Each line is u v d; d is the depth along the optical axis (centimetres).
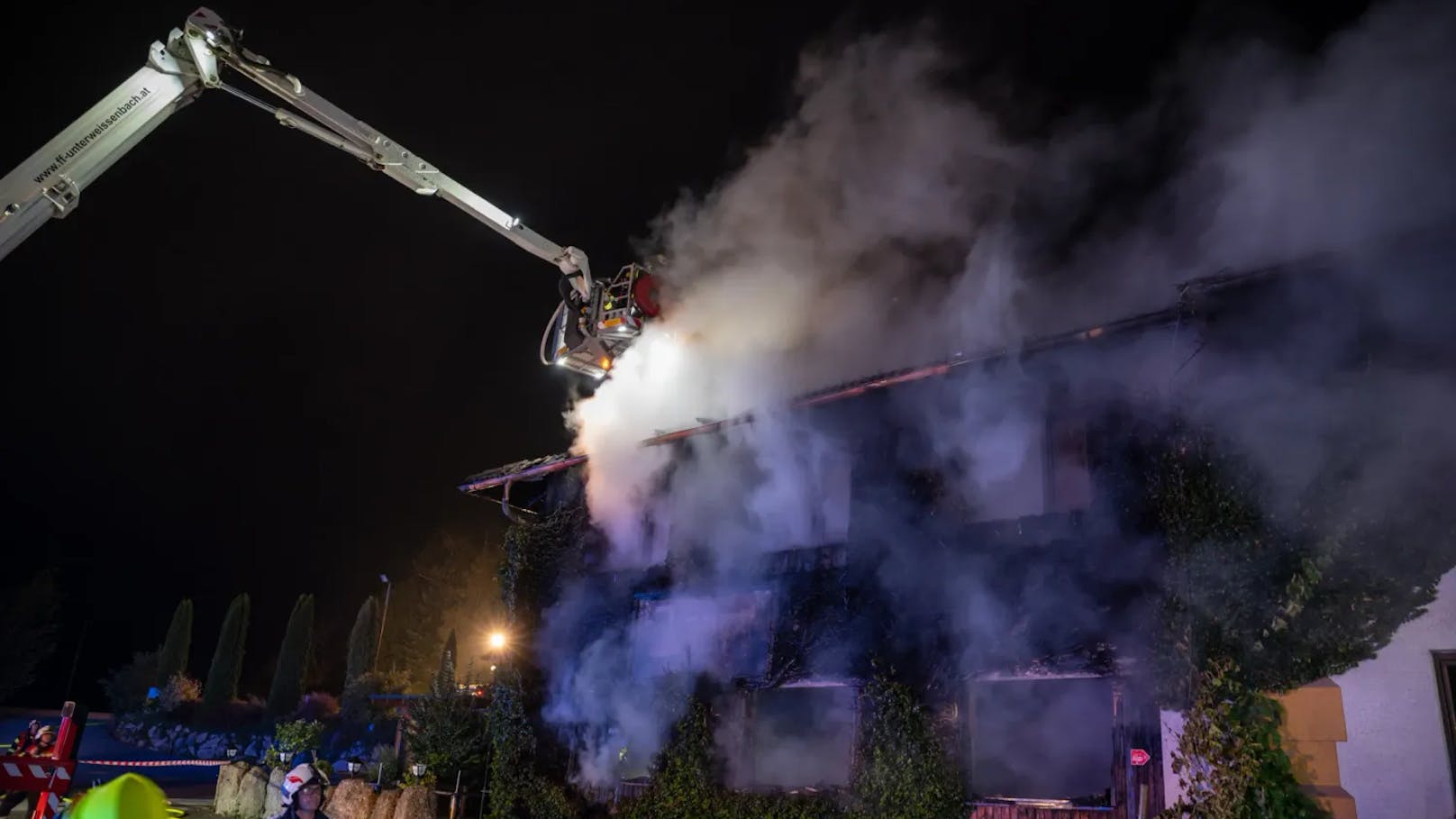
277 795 1664
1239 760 780
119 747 3225
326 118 1161
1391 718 759
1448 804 726
